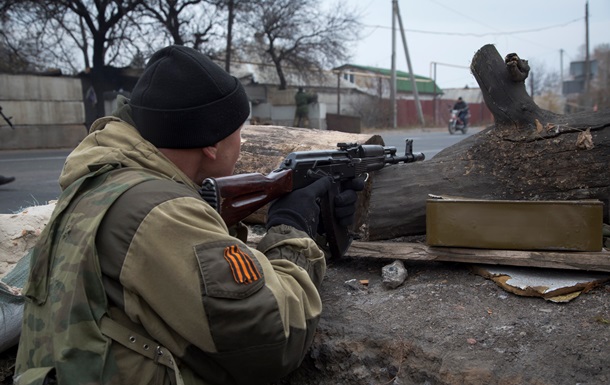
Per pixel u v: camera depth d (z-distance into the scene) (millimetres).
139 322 1382
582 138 2617
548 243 2316
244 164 3537
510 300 2246
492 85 2846
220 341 1360
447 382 1896
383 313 2271
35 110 17219
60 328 1339
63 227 1449
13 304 2154
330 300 2422
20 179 8125
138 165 1536
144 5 20625
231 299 1350
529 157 2744
